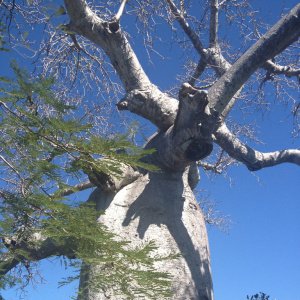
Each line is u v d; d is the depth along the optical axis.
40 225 4.21
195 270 5.89
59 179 4.07
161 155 6.36
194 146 6.09
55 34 8.15
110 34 6.81
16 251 4.30
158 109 6.60
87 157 4.03
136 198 6.16
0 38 4.19
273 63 8.60
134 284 4.46
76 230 4.18
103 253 4.33
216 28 8.77
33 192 4.07
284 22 6.35
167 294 4.48
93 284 4.37
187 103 5.84
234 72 6.43
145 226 5.99
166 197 6.27
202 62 8.97
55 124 3.75
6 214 4.08
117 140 3.99
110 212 6.05
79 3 6.78
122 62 6.90
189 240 6.06
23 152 4.02
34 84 3.79
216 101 6.35
